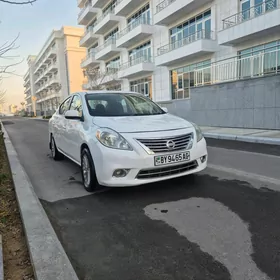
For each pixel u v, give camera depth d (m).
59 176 5.27
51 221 3.25
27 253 2.52
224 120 13.35
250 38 14.63
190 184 4.42
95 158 3.86
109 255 2.49
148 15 24.92
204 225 2.99
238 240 2.65
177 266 2.29
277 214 3.20
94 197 4.00
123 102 5.10
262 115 11.44
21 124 27.91
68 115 4.76
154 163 3.68
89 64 37.44
